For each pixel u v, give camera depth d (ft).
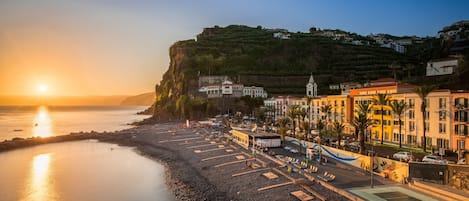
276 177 184.14
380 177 174.91
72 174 233.35
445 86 389.39
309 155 225.35
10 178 222.69
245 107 640.99
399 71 607.37
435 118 236.22
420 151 226.99
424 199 135.64
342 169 193.67
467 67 401.49
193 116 639.35
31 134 497.05
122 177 222.48
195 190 182.60
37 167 257.34
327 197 146.00
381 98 261.03
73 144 386.52
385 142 276.00
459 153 197.67
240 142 309.22
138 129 499.92
